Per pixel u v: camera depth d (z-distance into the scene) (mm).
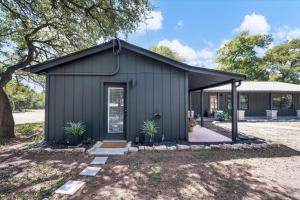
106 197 3619
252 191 3938
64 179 4379
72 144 7434
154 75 8180
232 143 7742
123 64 8141
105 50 8102
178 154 6402
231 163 5555
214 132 10797
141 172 4812
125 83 8211
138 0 7914
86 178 4445
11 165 5336
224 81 10398
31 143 8070
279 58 33719
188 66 7914
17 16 9203
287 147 7574
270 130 12398
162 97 8156
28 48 10453
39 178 4438
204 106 20594
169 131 8102
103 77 8086
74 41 10977
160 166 5242
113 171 4867
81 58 8062
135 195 3707
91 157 6027
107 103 8148
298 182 4383
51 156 6168
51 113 7934
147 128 7617
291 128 13320
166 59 7852
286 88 21125
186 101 8195
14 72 11055
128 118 8016
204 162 5617
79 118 7980
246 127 13766
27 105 33375
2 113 9773
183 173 4777
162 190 3918
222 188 4043
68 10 8641
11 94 13758
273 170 5086
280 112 22391
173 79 8227
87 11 8289
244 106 21500
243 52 35062
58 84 7992
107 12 8242
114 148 6906
